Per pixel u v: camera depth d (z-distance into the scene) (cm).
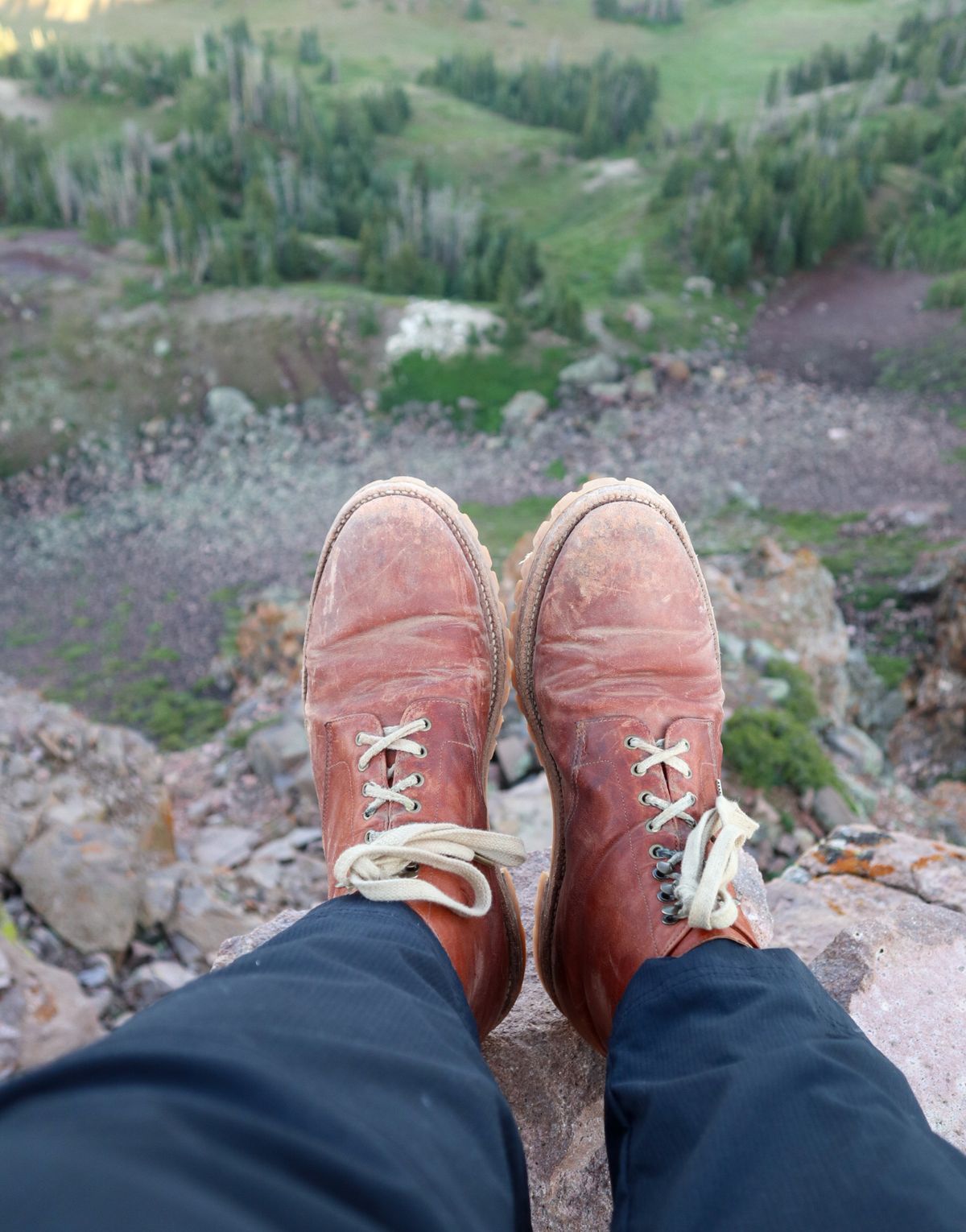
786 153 6312
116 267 5725
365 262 6012
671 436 4388
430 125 8394
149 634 3362
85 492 4634
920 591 2517
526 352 4984
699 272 5644
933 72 7644
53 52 8769
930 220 5797
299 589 3609
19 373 5100
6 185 6328
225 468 4741
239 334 5269
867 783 1019
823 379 4741
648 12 10694
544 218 7006
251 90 7900
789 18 10319
